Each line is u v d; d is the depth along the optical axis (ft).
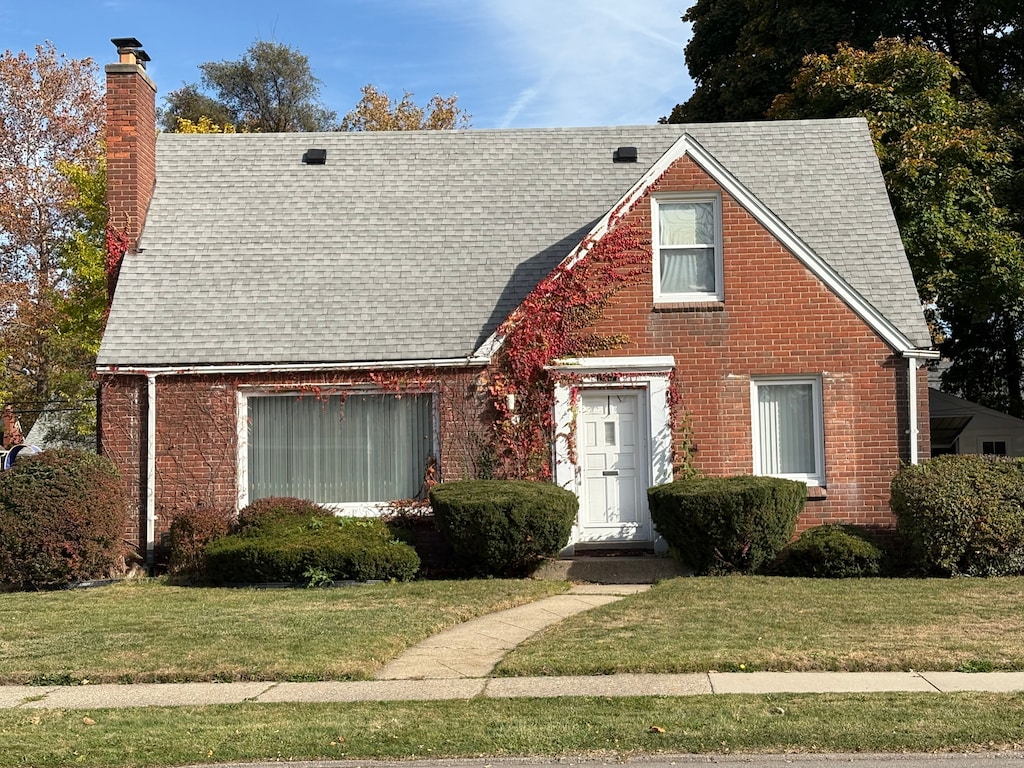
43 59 129.39
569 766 22.57
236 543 46.65
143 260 56.39
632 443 52.08
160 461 52.08
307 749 23.48
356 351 52.34
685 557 46.03
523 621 37.83
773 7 92.84
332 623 36.81
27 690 29.84
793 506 46.34
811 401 51.90
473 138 63.52
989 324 90.17
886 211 57.57
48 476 47.57
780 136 62.23
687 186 52.06
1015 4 84.43
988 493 45.57
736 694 27.37
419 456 52.70
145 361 51.96
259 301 54.65
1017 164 79.41
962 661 30.14
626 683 29.07
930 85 73.36
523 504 45.37
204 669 30.94
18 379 125.49
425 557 51.16
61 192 123.24
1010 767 21.77
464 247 57.26
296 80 166.91
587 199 59.77
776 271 51.75
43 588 47.42
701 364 51.65
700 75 105.19
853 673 29.71
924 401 52.16
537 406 51.65
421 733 24.45
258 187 60.54
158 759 23.11
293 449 52.85
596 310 51.85
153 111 61.11
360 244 57.57
